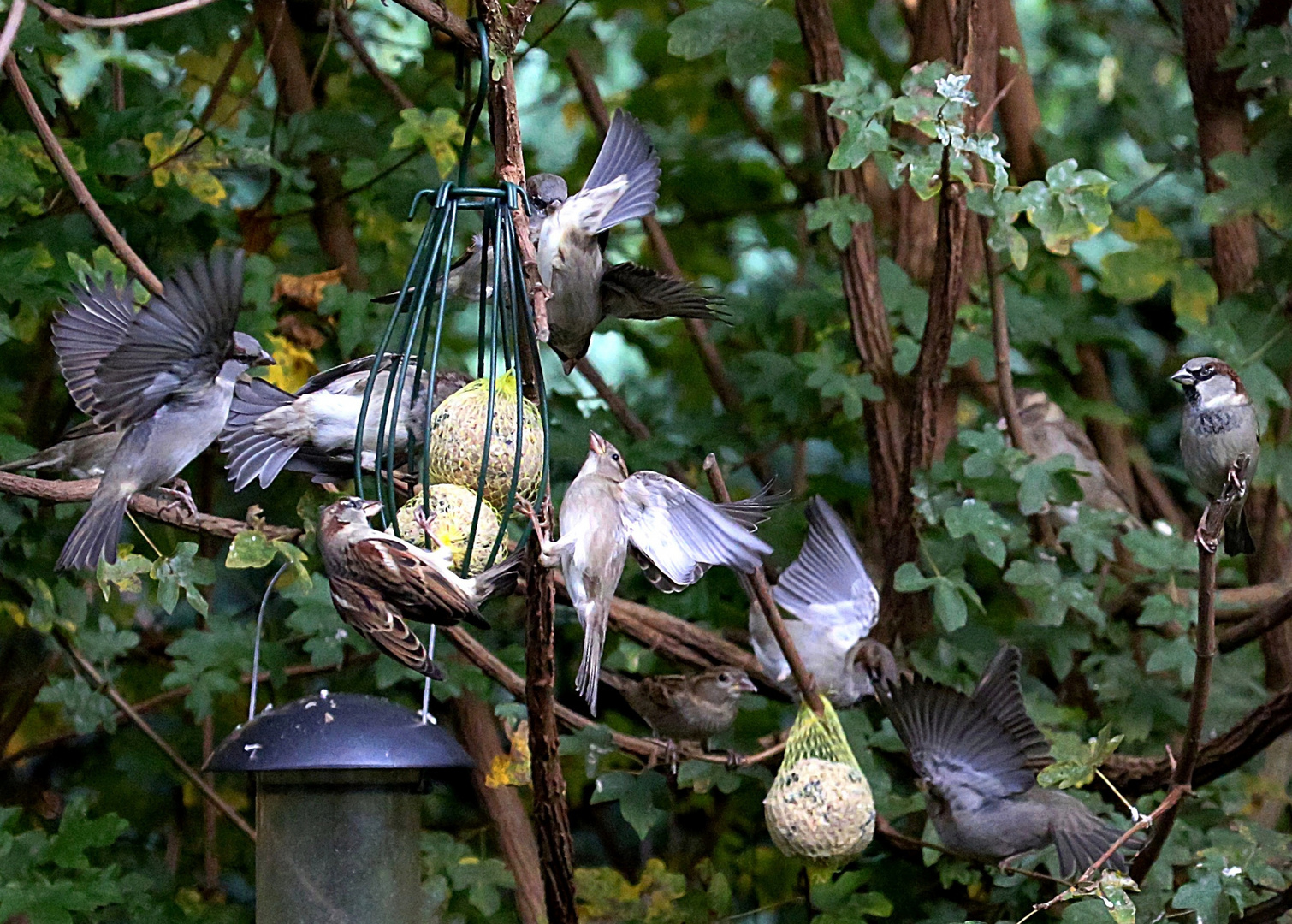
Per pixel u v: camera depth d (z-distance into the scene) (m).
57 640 7.94
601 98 9.51
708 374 9.65
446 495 5.73
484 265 5.93
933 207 9.15
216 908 8.32
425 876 7.97
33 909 6.91
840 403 8.87
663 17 10.64
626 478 5.62
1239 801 7.93
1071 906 6.10
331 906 6.18
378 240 9.02
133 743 9.20
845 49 10.97
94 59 6.33
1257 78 8.34
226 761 5.63
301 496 8.07
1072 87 11.95
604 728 7.52
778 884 8.66
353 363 6.86
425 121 7.79
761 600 6.71
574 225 6.55
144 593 8.42
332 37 8.80
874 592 7.94
